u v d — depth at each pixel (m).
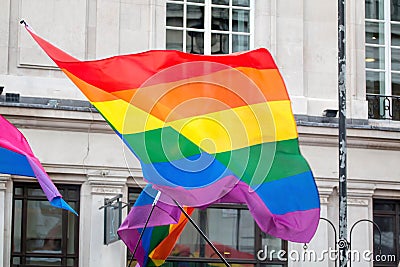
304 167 17.12
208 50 24.52
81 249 23.02
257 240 23.91
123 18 23.88
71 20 23.50
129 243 19.69
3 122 18.55
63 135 22.94
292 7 24.84
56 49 16.92
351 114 24.88
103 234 23.05
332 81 24.84
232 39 24.67
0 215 22.48
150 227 19.48
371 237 24.58
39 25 23.34
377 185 24.64
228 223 23.86
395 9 25.75
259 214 17.33
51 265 22.94
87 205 23.08
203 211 23.73
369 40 25.61
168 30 24.33
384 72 25.59
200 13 24.58
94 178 23.05
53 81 23.20
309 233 17.33
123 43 23.81
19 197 22.88
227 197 17.38
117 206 22.23
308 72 24.80
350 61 25.06
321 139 24.20
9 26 23.19
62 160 22.89
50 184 18.36
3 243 22.50
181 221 19.48
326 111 24.42
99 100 16.69
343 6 20.75
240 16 24.80
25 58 23.16
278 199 17.20
